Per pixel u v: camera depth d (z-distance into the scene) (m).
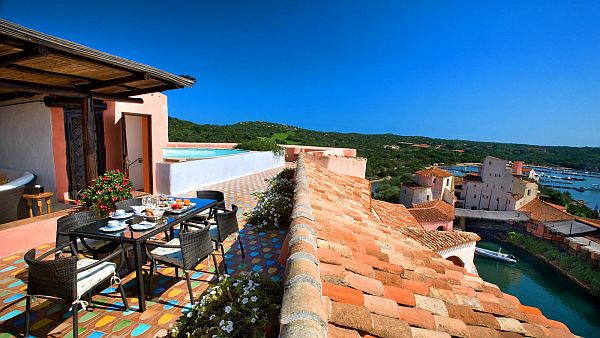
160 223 3.71
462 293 2.54
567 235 31.80
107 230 3.37
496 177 43.19
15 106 6.82
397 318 1.84
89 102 5.19
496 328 2.17
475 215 38.97
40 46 3.08
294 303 1.36
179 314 3.16
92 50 3.59
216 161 11.25
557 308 21.95
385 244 3.17
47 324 2.95
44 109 6.50
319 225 2.88
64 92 4.69
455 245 7.61
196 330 2.48
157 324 2.98
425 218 24.25
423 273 2.68
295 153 20.50
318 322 1.27
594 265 26.31
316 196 4.34
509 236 36.03
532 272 27.73
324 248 2.43
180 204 4.38
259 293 2.58
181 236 3.20
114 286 3.66
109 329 2.90
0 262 4.21
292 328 1.19
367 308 1.82
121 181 5.03
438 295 2.34
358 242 2.90
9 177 6.88
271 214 6.15
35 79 4.86
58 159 6.63
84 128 5.21
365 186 8.03
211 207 4.96
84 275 2.91
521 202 40.47
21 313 3.11
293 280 1.59
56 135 6.58
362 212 5.00
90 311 3.16
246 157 13.46
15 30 2.79
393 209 9.94
